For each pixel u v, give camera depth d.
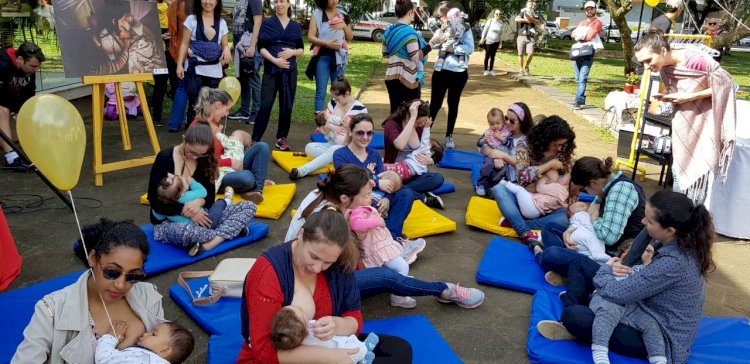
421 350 2.99
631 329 2.94
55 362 2.23
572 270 3.48
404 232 4.57
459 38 7.05
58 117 3.11
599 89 13.14
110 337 2.29
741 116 6.14
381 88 12.54
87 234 2.25
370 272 3.24
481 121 9.67
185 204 3.99
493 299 3.76
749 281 4.30
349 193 3.31
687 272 2.80
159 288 3.61
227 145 5.14
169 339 2.37
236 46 7.82
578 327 3.04
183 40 6.91
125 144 6.62
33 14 6.82
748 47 37.56
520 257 4.20
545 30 24.45
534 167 4.89
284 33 6.48
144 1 5.83
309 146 6.32
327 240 2.26
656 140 6.09
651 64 5.14
